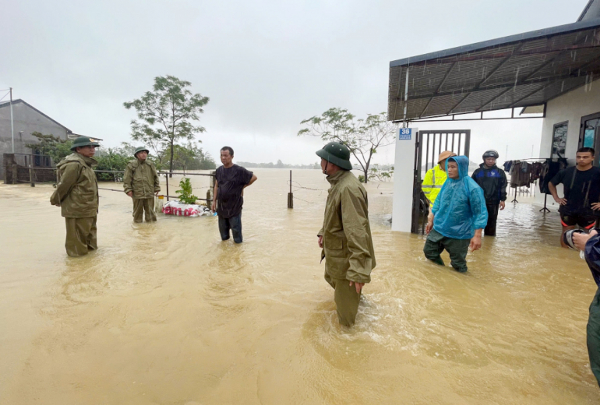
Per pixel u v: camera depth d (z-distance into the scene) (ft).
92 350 7.60
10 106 75.36
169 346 7.76
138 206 24.41
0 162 73.82
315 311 9.61
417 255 15.65
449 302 10.15
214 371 6.81
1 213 28.40
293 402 5.90
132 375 6.69
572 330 8.47
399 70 19.33
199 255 15.85
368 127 67.00
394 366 6.89
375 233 21.15
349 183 8.03
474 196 12.25
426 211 23.91
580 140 26.91
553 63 19.11
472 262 14.76
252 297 10.66
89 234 16.25
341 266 8.28
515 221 26.16
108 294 10.92
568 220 17.78
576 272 13.33
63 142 79.82
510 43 15.14
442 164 16.80
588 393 6.09
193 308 9.82
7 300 10.41
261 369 6.86
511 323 8.83
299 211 31.55
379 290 11.14
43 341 7.96
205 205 29.60
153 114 70.03
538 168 29.91
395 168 21.45
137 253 16.17
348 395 6.04
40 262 14.57
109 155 74.02
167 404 5.86
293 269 13.64
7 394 6.08
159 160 72.95
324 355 7.32
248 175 18.02
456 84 22.98
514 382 6.39
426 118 37.22
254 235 20.42
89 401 5.94
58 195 14.74
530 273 13.17
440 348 7.58
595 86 24.81
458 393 6.07
